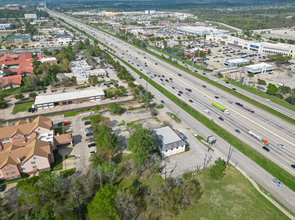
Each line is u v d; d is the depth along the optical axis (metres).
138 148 111.00
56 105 183.50
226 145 135.62
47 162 111.75
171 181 102.56
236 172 114.50
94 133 142.62
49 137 125.69
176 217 91.06
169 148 123.69
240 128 151.12
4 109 178.25
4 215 88.44
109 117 165.25
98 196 89.31
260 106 179.00
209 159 123.75
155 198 93.12
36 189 92.31
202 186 105.94
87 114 170.12
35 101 177.12
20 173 109.19
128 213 88.06
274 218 90.75
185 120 162.25
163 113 171.38
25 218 87.88
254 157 124.81
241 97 195.12
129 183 106.88
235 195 101.31
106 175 110.12
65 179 108.75
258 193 102.25
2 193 101.00
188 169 116.19
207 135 145.38
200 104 184.62
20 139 126.94
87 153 127.62
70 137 132.00
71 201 97.75
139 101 189.88
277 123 156.38
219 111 173.50
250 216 91.56
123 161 121.56
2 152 108.25
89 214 86.00
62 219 87.81
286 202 98.06
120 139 139.62
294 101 185.38
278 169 115.56
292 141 137.50
